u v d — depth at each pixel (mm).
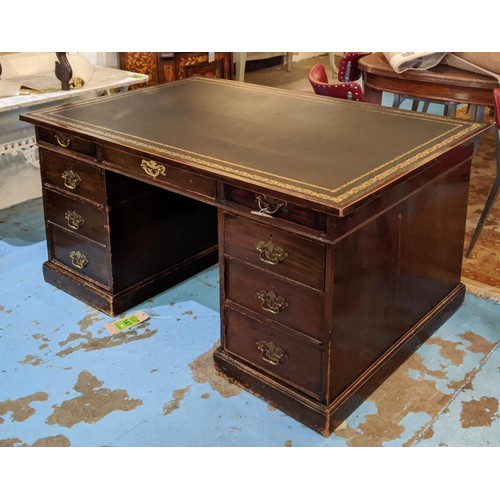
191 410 2396
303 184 2055
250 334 2400
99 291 2986
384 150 2357
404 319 2590
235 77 6695
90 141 2623
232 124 2697
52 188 2996
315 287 2100
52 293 3170
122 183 2812
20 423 2336
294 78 7234
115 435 2277
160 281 3150
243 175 2135
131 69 4719
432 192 2482
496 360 2633
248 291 2326
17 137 3748
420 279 2617
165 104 3016
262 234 2176
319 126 2652
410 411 2365
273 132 2578
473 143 2633
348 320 2211
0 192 4051
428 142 2445
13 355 2705
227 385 2527
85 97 3879
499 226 3717
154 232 3059
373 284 2295
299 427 2312
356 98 3131
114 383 2539
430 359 2643
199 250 3357
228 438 2260
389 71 3572
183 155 2334
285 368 2334
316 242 2033
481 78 3320
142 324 2916
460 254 2896
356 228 2053
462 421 2312
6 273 3354
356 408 2383
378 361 2463
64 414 2379
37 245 3652
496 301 3029
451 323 2889
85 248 2992
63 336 2830
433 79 3414
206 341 2797
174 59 4879
